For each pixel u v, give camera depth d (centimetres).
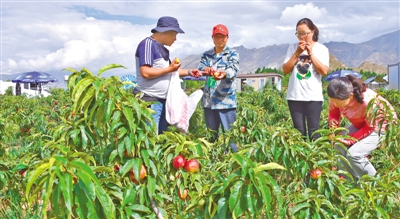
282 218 221
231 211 209
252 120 584
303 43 503
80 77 245
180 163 289
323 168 315
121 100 248
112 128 238
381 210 277
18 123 862
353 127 466
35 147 406
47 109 1148
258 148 339
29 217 362
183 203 362
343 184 339
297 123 540
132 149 248
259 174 211
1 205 413
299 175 333
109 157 262
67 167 194
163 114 491
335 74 3100
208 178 331
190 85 3216
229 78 560
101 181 228
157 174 271
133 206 243
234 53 571
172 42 483
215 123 601
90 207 195
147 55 455
